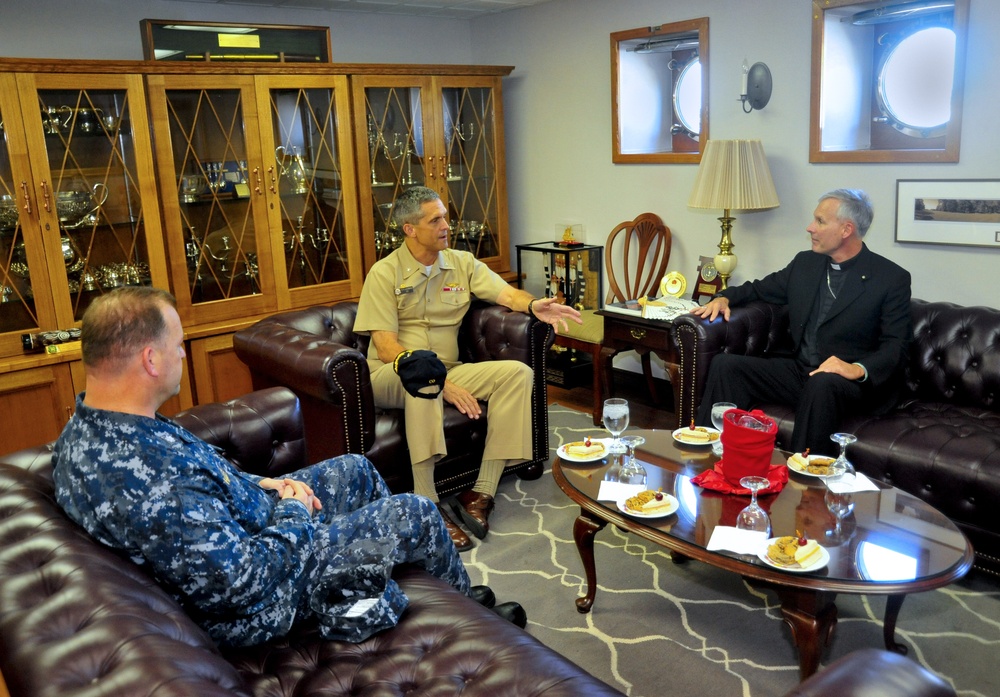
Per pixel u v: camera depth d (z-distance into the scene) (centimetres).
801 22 356
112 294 151
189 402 393
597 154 466
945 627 225
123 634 111
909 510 201
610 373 396
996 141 308
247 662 157
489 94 480
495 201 495
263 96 397
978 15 304
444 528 186
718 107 397
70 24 389
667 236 430
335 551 169
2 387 334
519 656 148
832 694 108
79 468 146
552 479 339
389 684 147
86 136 352
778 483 213
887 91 349
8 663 108
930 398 308
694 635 225
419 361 279
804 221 372
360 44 489
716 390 309
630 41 432
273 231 411
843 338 304
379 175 445
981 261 320
